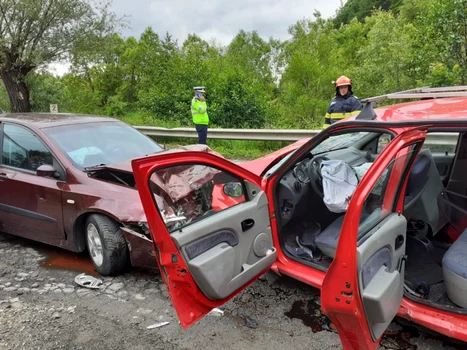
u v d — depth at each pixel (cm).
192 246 220
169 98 1552
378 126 236
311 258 300
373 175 178
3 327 286
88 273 369
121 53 3725
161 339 269
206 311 233
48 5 1452
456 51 944
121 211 335
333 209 284
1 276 367
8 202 420
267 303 308
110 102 3181
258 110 1423
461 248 242
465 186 324
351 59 3803
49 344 266
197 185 239
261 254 268
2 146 440
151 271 368
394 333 265
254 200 265
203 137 961
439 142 359
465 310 222
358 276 176
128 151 437
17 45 1466
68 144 407
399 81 2056
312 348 254
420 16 1074
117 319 293
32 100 2159
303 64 2603
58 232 385
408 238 297
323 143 341
